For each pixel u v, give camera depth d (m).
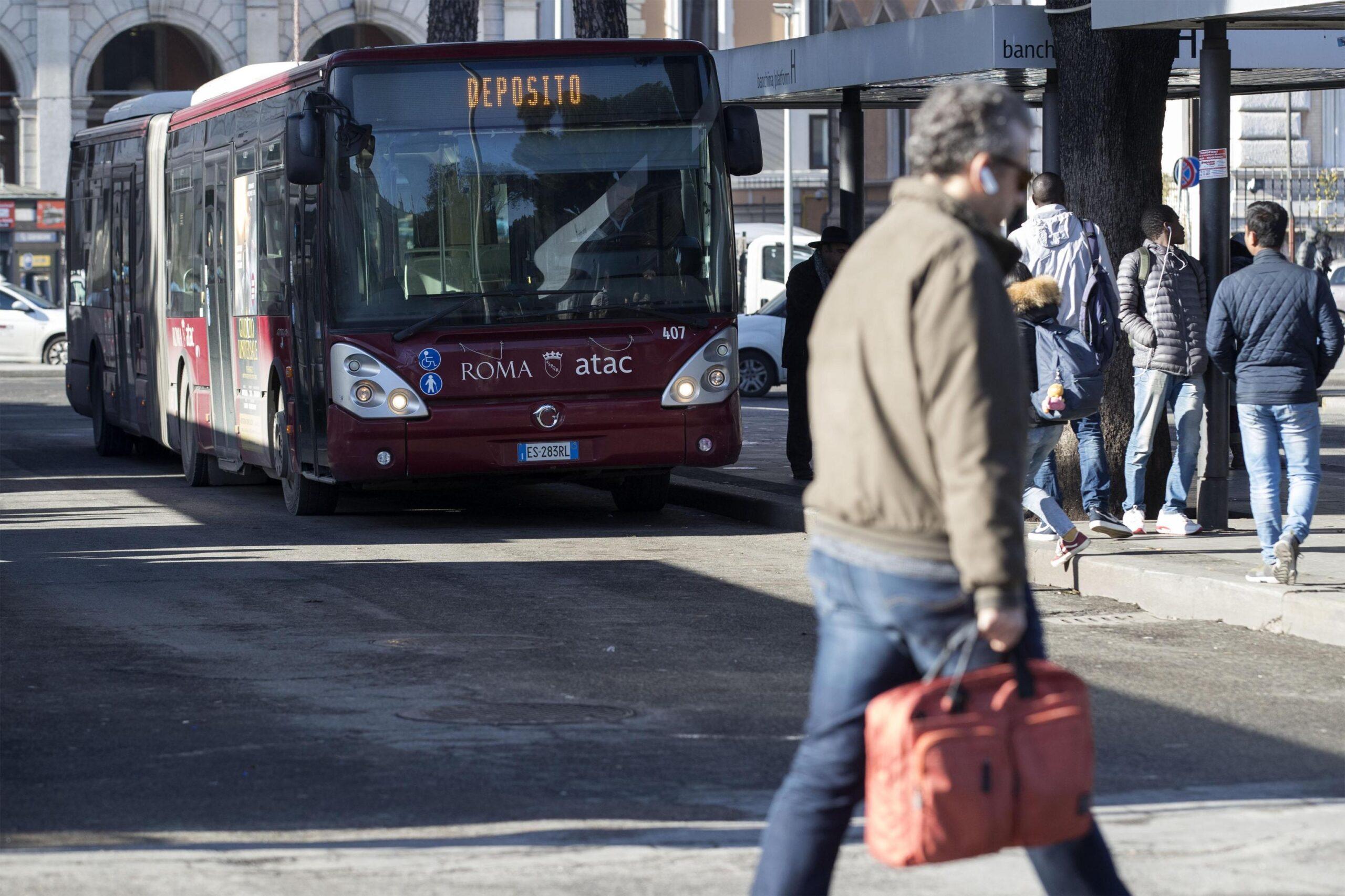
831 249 45.09
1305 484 27.83
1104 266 32.94
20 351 119.12
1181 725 21.36
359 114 38.25
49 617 28.75
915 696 11.34
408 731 20.95
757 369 85.75
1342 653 25.67
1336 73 47.09
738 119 39.75
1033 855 12.36
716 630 27.61
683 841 16.38
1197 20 33.16
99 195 62.91
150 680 23.89
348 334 38.28
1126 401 36.34
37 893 14.67
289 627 27.77
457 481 40.38
